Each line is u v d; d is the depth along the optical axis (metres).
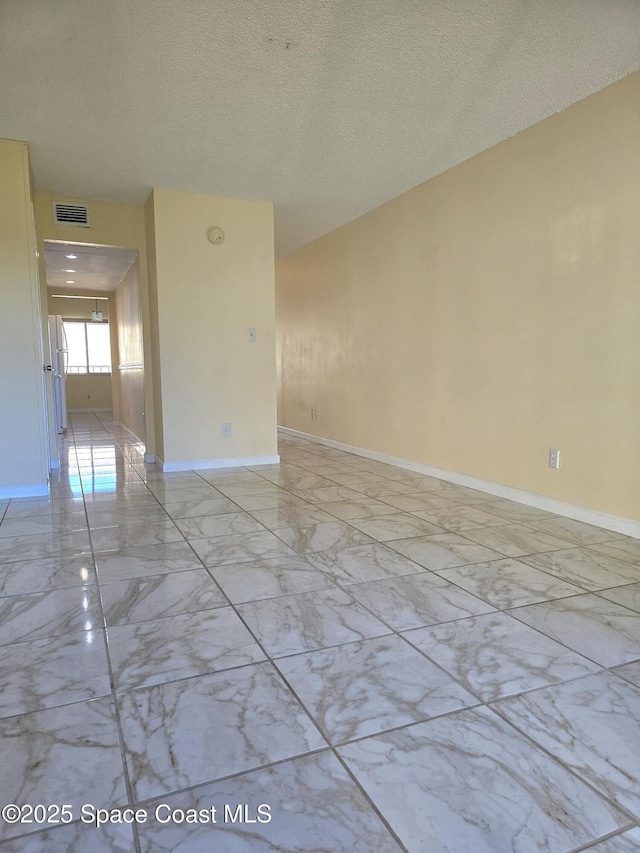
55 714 1.27
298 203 4.58
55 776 1.08
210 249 4.39
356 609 1.84
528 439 3.24
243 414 4.66
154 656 1.54
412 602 1.89
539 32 2.27
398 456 4.61
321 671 1.46
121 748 1.16
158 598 1.93
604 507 2.79
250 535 2.66
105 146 3.38
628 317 2.62
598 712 1.28
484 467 3.62
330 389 5.73
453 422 3.90
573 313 2.90
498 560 2.31
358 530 2.75
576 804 1.01
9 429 3.45
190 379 4.43
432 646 1.59
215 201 4.37
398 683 1.40
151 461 4.84
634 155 2.55
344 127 3.15
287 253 6.54
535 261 3.13
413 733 1.21
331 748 1.16
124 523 2.88
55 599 1.92
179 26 2.21
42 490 3.55
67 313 10.70
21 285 3.39
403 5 2.11
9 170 3.30
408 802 1.01
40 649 1.57
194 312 4.38
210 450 4.56
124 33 2.25
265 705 1.31
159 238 4.21
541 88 2.71
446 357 3.93
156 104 2.86
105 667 1.48
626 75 2.58
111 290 7.78
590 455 2.85
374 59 2.47
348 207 4.71
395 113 2.97
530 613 1.81
